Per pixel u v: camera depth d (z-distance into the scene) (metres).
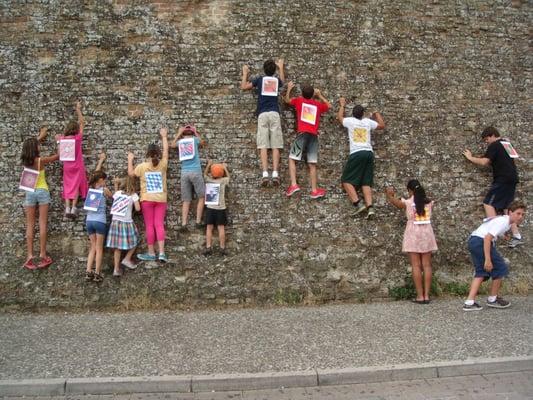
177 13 8.08
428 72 8.55
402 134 8.41
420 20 8.60
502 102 8.79
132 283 7.61
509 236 8.49
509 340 5.97
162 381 5.01
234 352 5.71
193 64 8.05
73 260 7.68
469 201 8.51
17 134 7.84
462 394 4.87
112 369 5.27
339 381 5.14
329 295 7.84
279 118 7.93
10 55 7.89
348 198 8.15
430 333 6.25
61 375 5.14
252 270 7.78
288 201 8.02
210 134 7.99
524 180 8.75
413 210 7.66
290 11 8.25
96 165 7.86
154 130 7.93
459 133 8.59
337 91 8.29
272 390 5.03
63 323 6.87
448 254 8.28
